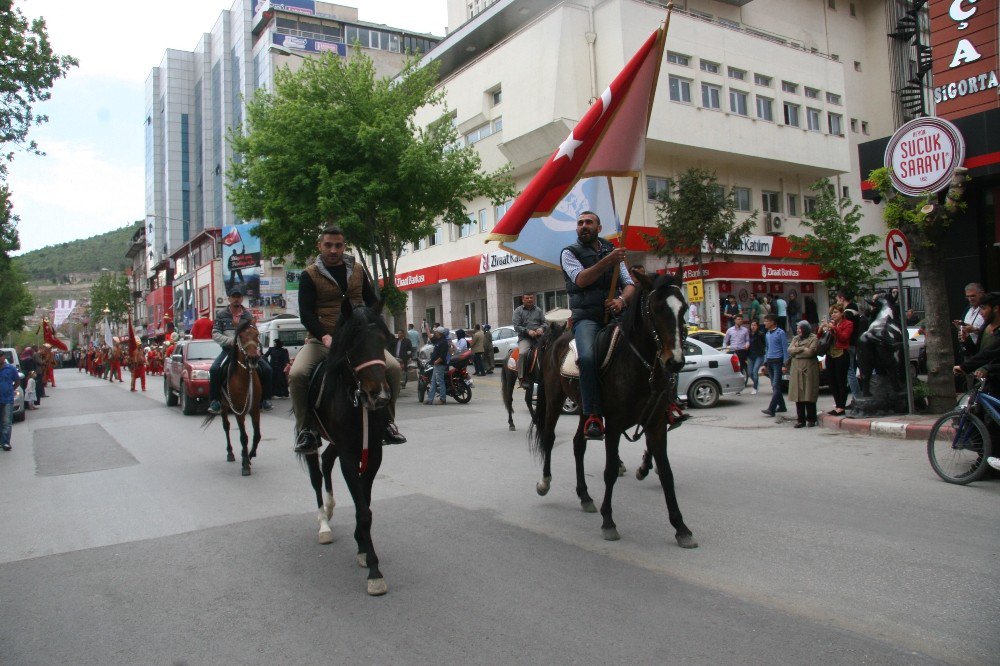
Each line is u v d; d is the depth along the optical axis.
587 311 6.16
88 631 4.24
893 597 4.28
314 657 3.78
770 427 11.36
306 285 5.73
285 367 20.47
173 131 97.94
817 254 22.30
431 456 9.79
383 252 23.12
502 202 23.84
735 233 25.31
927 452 7.90
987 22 12.47
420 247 39.66
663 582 4.67
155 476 9.23
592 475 8.20
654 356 5.41
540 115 28.09
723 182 31.44
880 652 3.59
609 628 3.98
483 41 38.62
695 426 11.87
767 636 3.81
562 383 6.59
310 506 7.23
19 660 3.87
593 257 6.21
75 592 4.93
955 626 3.86
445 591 4.66
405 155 19.86
